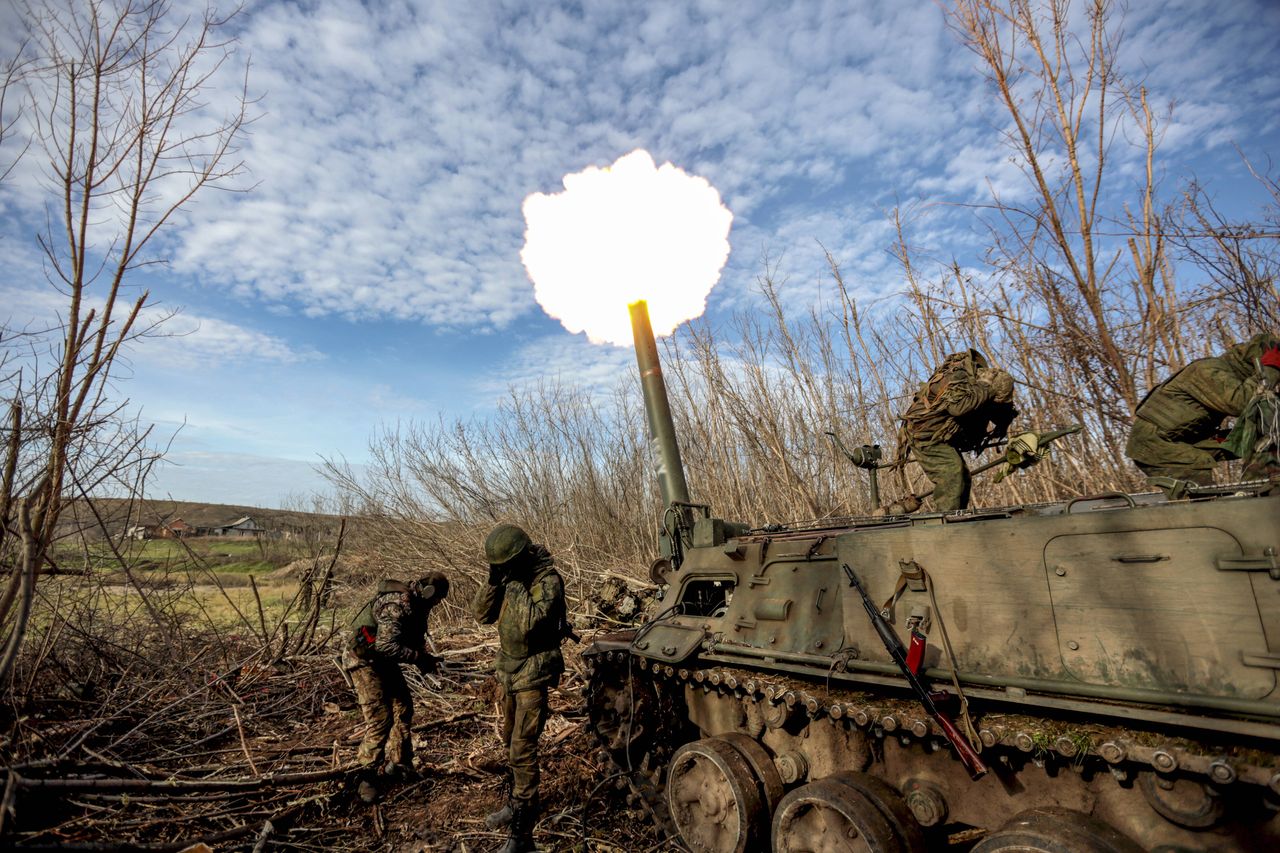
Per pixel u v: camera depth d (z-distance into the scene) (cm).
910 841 335
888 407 970
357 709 682
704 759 424
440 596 527
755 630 428
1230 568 253
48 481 477
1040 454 432
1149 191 669
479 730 641
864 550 367
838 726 397
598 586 1104
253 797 482
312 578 930
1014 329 788
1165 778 273
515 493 1423
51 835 392
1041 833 279
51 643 574
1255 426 344
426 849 445
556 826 473
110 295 521
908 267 873
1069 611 291
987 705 326
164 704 606
